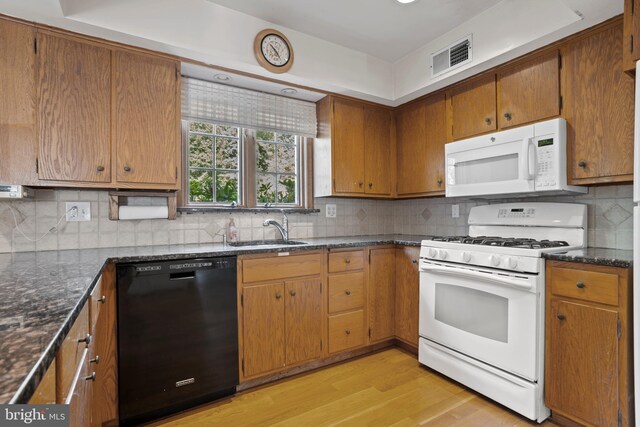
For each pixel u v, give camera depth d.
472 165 2.31
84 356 0.98
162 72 1.99
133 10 1.78
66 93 1.74
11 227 1.84
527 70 2.07
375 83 2.73
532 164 1.95
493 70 2.26
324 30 2.34
